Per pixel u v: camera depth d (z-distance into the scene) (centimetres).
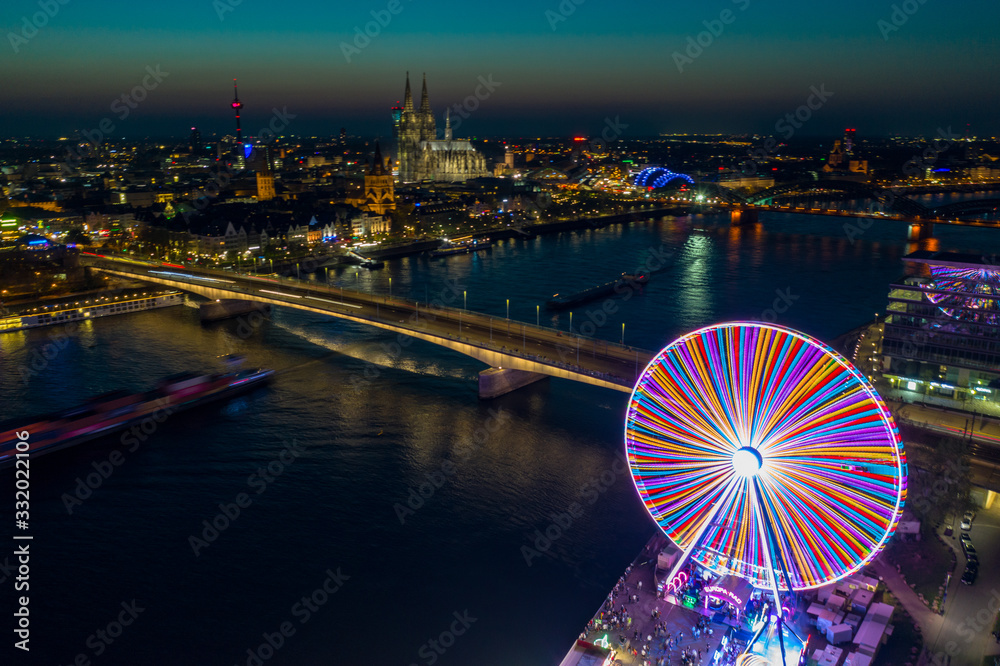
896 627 9138
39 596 10888
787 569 8656
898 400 15925
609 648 9088
